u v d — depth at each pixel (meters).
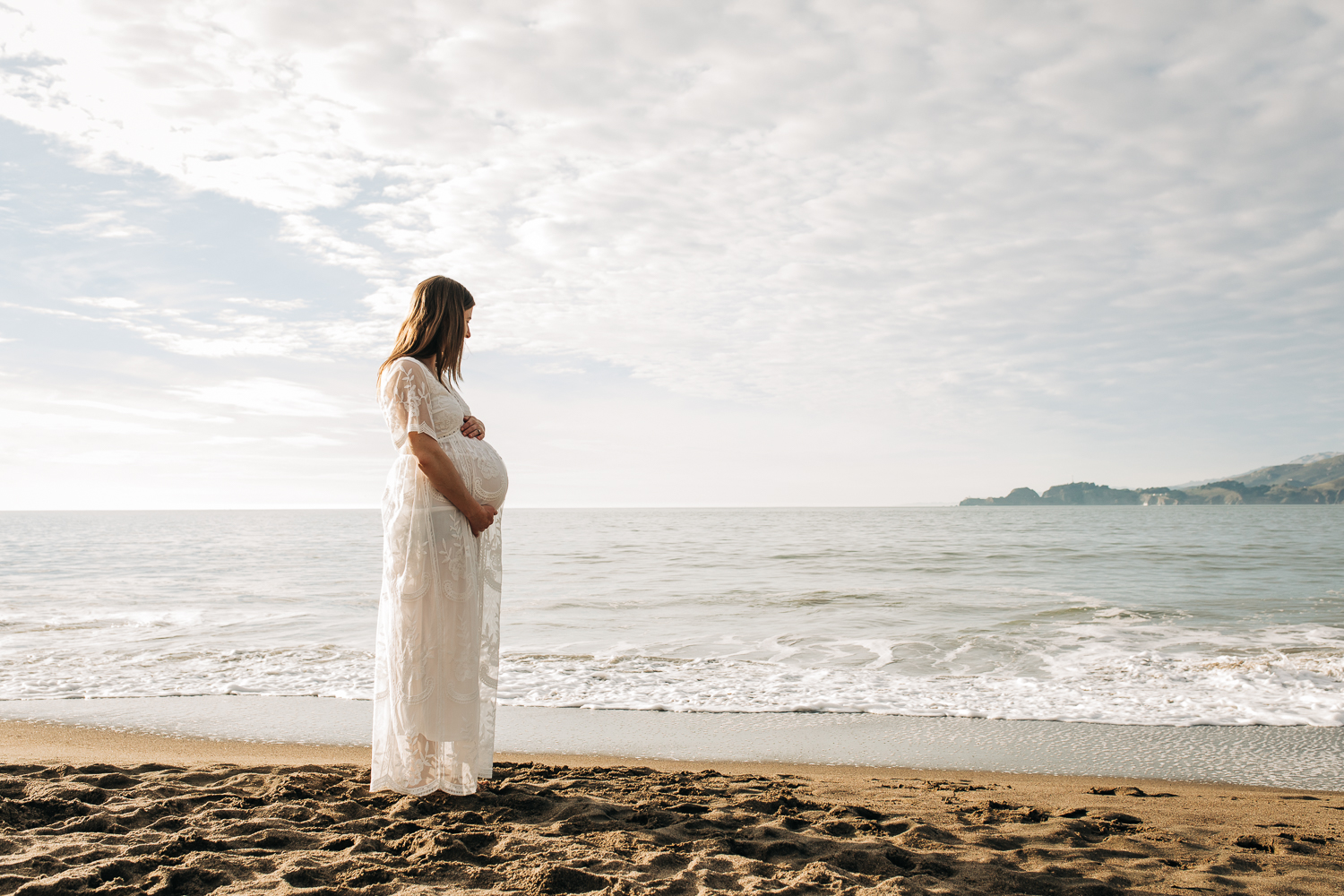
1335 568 21.00
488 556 2.83
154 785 3.02
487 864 2.21
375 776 2.72
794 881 2.16
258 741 5.21
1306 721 6.00
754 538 41.84
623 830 2.60
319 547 32.12
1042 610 12.88
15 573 20.02
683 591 15.70
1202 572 20.20
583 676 7.71
